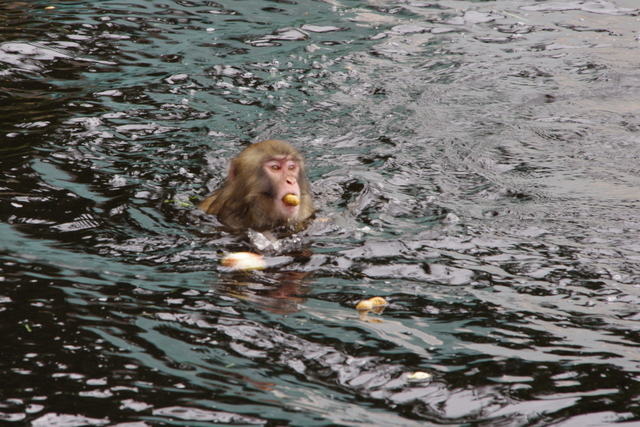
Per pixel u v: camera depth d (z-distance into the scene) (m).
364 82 15.01
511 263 7.66
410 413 4.98
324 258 7.88
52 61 15.35
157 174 10.23
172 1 20.59
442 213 9.18
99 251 7.73
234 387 5.23
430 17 20.12
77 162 10.38
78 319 6.15
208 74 15.06
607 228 8.64
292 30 18.38
